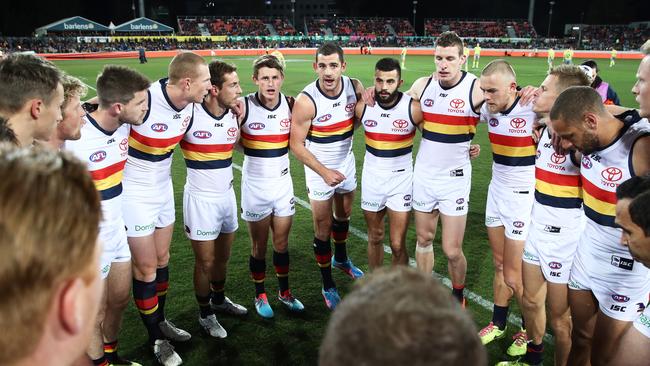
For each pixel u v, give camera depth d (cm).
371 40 5169
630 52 4075
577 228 291
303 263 510
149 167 335
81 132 279
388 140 387
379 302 67
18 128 195
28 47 3728
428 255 410
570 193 289
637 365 200
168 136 332
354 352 63
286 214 396
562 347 309
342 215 466
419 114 384
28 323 68
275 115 373
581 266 271
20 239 65
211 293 412
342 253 486
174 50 4316
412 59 3816
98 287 80
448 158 379
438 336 62
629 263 246
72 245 70
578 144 246
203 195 358
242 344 368
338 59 373
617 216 183
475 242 558
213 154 353
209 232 361
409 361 61
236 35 5341
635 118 239
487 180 795
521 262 351
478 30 5775
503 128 346
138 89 282
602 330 265
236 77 341
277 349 362
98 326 296
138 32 4509
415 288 69
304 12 6969
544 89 300
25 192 67
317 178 408
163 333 363
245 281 470
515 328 391
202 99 324
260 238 395
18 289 65
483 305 422
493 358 354
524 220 347
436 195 386
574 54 4262
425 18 6606
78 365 97
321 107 393
